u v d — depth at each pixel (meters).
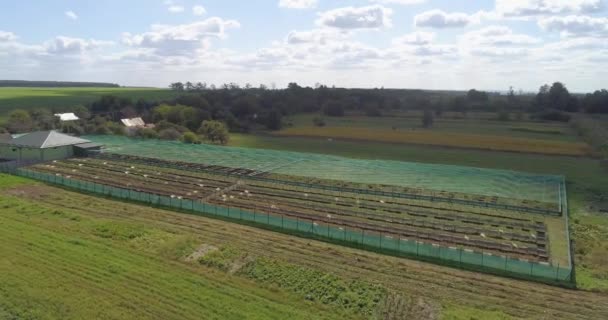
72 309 27.58
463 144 106.94
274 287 31.36
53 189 56.84
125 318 26.88
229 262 35.25
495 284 32.88
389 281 32.94
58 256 35.03
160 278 32.06
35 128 103.81
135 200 52.19
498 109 186.00
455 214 50.53
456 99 196.25
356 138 118.62
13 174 64.31
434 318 27.94
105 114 134.25
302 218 47.50
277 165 75.81
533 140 111.69
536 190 61.00
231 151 88.75
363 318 27.81
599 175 75.19
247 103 152.88
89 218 45.12
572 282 33.25
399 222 47.06
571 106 180.00
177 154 84.12
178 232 41.97
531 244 41.72
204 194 56.84
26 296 28.88
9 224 41.72
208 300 29.28
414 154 95.31
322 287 31.34
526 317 28.45
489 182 65.19
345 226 45.25
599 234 45.41
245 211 45.53
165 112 124.50
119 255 35.81
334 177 67.50
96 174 67.38
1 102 169.12
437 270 35.00
